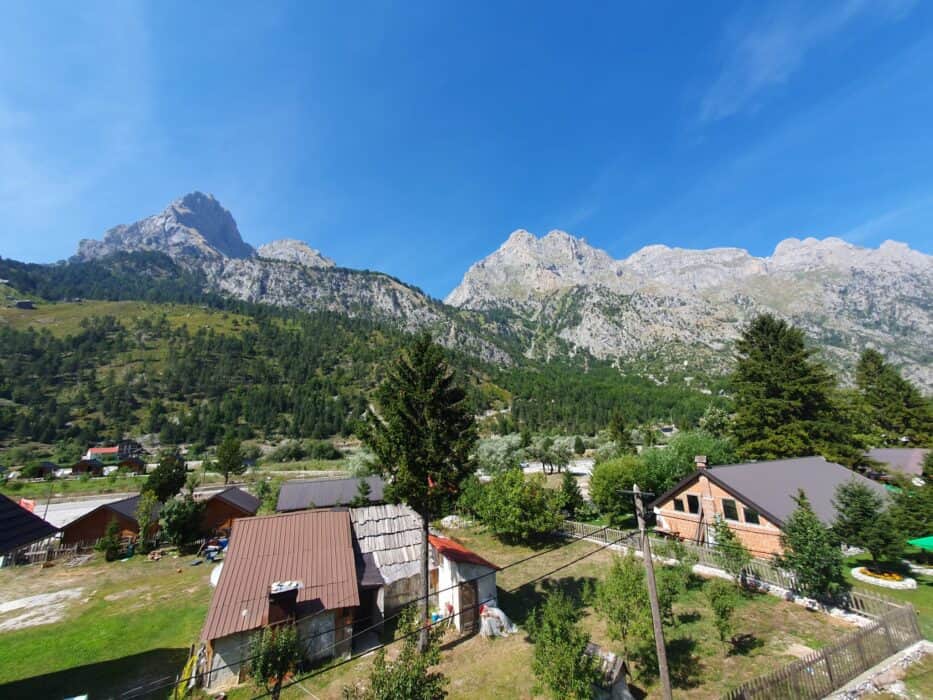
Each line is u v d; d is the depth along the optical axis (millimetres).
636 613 17703
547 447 89062
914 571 25219
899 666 16234
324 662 19672
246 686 17984
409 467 21172
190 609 27219
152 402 148125
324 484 52719
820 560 21641
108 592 31328
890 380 62031
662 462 44312
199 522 43719
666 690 13086
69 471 96375
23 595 31500
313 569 22109
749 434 48031
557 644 14742
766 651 17984
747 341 52688
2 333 179375
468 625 22562
